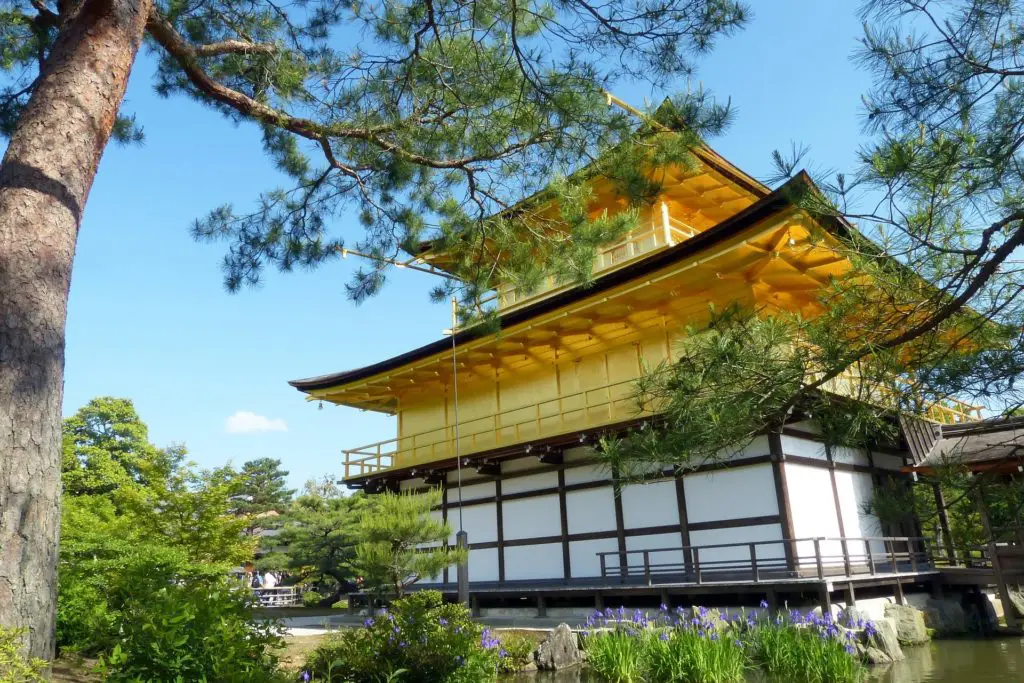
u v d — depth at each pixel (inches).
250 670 209.6
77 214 196.4
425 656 334.6
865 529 619.2
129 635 214.7
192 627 218.2
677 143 291.6
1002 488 239.0
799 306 620.4
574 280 336.5
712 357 222.8
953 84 178.5
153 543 540.7
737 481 567.5
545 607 645.9
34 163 191.2
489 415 715.4
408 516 585.3
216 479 695.7
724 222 502.3
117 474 1267.2
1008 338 211.2
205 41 335.0
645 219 710.5
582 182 333.4
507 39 329.1
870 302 219.5
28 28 327.9
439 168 342.0
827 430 232.2
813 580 481.4
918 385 217.9
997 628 619.2
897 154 178.2
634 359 665.0
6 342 169.5
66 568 339.6
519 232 357.4
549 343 715.4
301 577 1322.6
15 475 161.5
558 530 673.6
